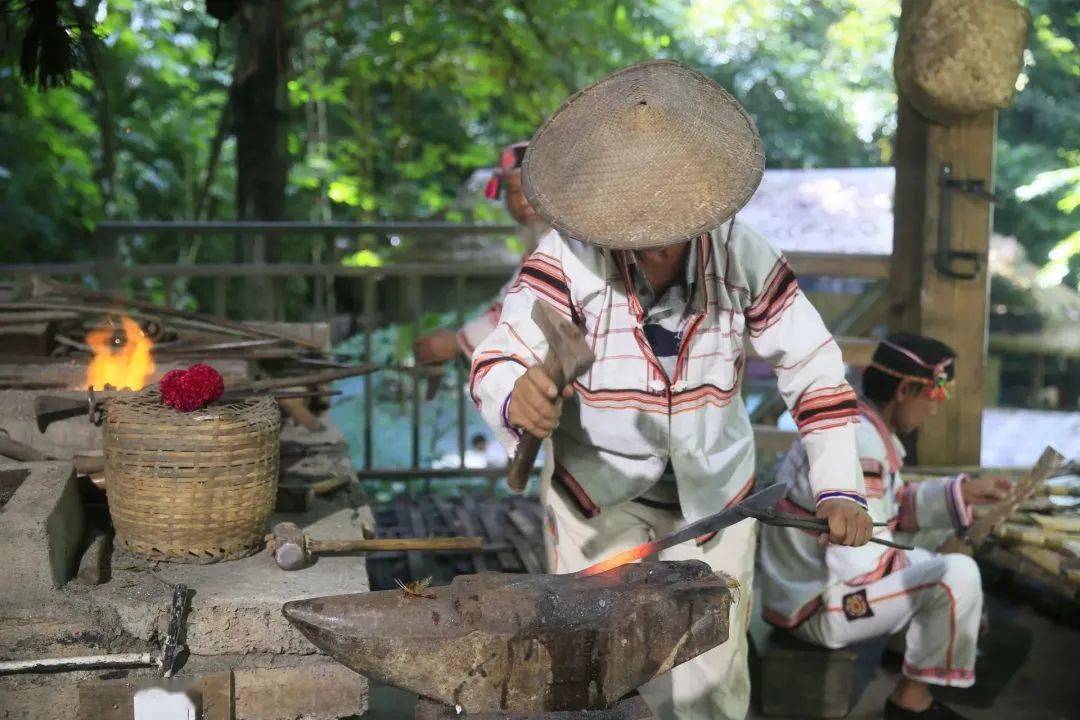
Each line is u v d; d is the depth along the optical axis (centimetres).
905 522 372
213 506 272
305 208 1055
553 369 219
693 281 259
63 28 421
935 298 477
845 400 262
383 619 205
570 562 286
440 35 805
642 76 253
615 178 235
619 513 286
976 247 475
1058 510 405
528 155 246
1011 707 371
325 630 203
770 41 1028
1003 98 440
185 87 1038
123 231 534
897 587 343
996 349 856
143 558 276
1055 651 414
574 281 257
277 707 259
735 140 238
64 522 270
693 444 271
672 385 266
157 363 391
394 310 883
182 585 264
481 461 729
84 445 332
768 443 512
